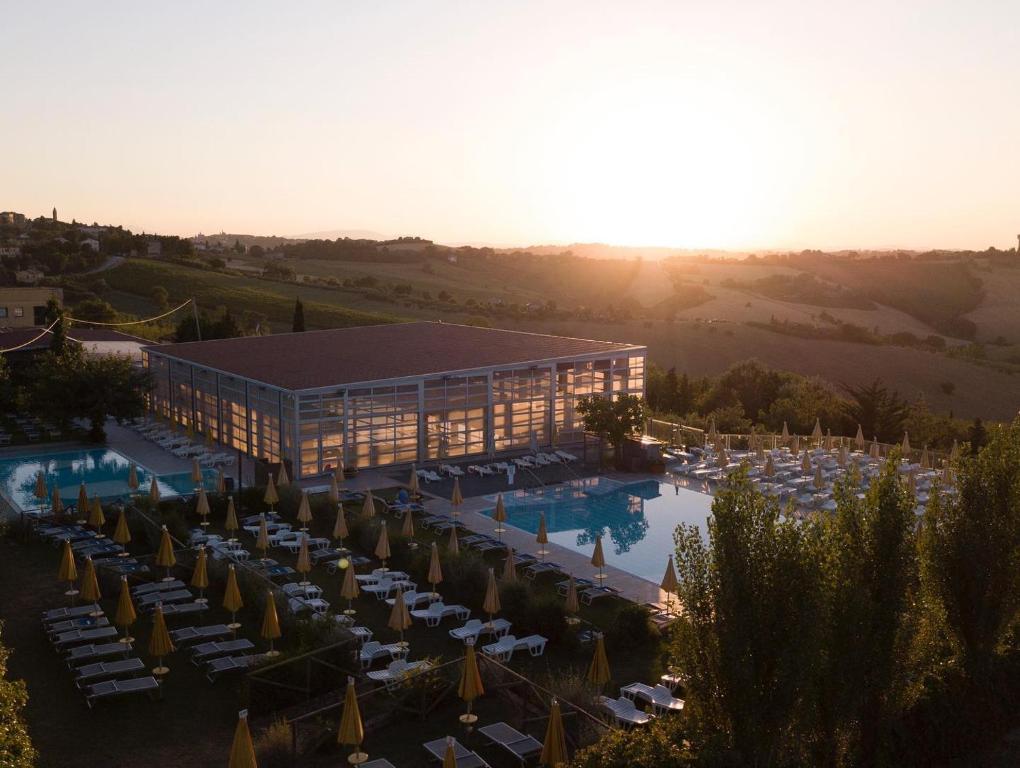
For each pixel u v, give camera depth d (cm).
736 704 1261
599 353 5112
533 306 14338
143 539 3042
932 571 1820
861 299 16238
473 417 4684
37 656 2141
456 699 1925
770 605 1254
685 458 4684
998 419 8669
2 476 4103
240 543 3072
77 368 4747
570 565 2997
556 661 2211
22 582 2653
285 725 1645
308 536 3122
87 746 1730
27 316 8612
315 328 10800
